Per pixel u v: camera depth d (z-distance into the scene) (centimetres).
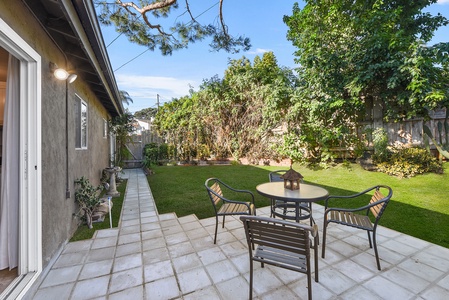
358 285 190
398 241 263
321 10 730
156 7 482
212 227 317
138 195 516
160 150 1108
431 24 675
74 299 179
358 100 595
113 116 869
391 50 531
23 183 207
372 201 252
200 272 213
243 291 187
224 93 922
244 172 756
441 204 377
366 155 617
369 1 638
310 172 665
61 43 286
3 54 271
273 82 803
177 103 1175
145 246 265
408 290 183
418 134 592
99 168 596
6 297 170
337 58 607
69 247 266
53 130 259
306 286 190
